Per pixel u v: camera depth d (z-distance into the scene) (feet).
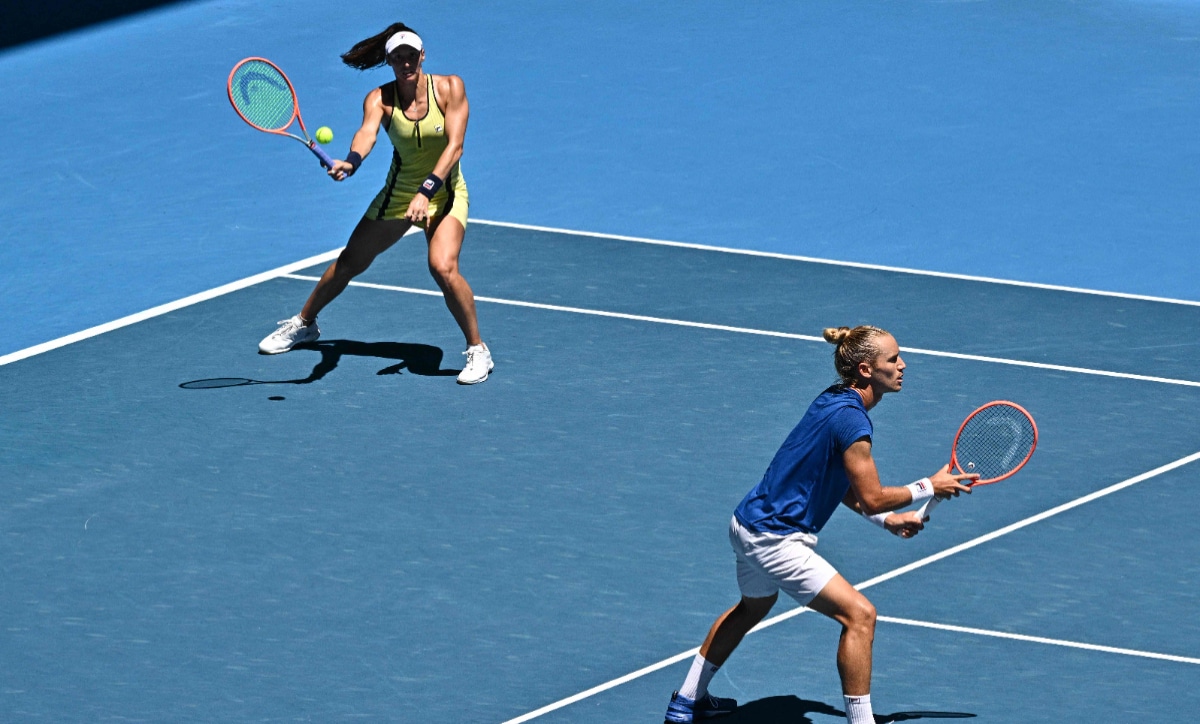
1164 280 129.08
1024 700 77.30
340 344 118.11
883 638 82.43
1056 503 95.86
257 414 107.14
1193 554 90.27
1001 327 120.06
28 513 94.99
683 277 128.67
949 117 162.40
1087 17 191.52
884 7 194.59
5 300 127.44
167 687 78.69
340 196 147.33
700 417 106.11
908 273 129.90
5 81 174.81
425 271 130.93
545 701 77.66
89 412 107.65
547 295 125.29
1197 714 76.23
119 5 198.90
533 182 148.56
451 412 107.14
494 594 86.58
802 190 146.41
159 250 136.46
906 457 100.89
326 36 186.60
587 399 108.68
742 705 77.46
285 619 84.38
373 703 77.46
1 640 82.58
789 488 73.05
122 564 89.66
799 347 116.16
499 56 179.73
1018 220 140.26
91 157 155.84
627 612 84.99
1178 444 102.78
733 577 88.28
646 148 155.74
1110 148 155.02
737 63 177.27
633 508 95.25
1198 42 183.01
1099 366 113.80
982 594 86.48
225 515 94.68
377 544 91.50
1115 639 82.43
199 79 174.81
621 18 191.42
